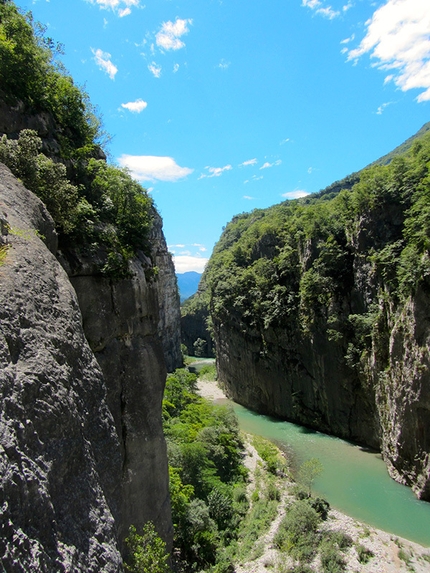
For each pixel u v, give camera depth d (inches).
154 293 821.9
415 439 1400.1
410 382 1401.3
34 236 434.6
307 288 2183.8
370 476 1519.4
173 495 1059.9
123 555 544.1
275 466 1560.0
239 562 1002.7
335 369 2043.6
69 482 317.7
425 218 1450.5
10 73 660.7
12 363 298.5
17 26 685.3
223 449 1569.9
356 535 1107.9
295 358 2336.4
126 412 681.6
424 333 1357.0
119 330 698.8
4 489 233.5
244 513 1237.1
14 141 568.1
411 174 1786.4
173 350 3929.6
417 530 1165.7
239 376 2829.7
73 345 393.4
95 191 766.5
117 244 733.3
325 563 979.9
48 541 262.4
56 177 600.4
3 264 354.3
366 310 1894.7
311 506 1232.2
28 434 282.2
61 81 772.6
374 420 1828.2
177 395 2273.6
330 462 1664.6
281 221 3075.8
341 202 2313.0
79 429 348.8
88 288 644.7
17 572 219.5
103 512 341.7
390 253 1706.4
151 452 717.3
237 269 3169.3
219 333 3179.1
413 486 1393.9
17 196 470.9
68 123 804.0
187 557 981.8
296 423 2297.0
